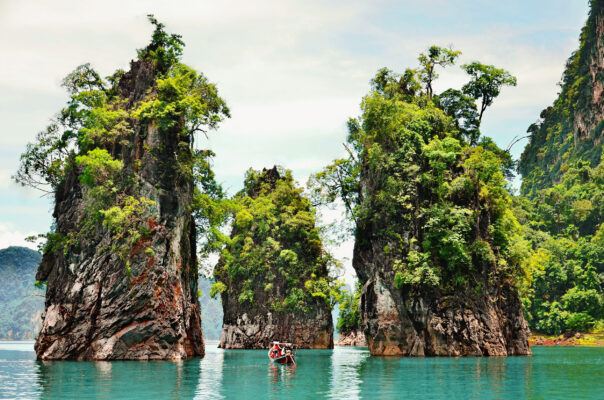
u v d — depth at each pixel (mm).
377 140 66375
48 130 62219
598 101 182375
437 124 67812
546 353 72688
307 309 96812
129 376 36625
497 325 61375
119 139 59562
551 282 123500
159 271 55062
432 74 74125
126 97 63719
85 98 62594
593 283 120000
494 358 56625
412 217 62812
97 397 26219
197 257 70438
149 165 57812
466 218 60375
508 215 69688
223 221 78875
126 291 53906
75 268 56219
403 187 63281
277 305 96188
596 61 186875
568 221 152375
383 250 63562
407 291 61281
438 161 62562
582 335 113000
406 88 73062
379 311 62781
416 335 60562
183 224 60781
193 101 59562
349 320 132000
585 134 186250
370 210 65812
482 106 75000
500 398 25906
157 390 29047
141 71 63281
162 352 54406
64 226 59250
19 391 28500
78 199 59719
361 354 72938
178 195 59031
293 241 100188
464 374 38156
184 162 60938
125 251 54531
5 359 59188
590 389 29391
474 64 73500
